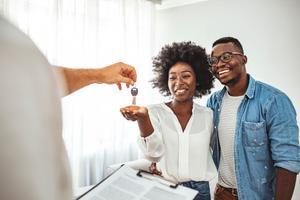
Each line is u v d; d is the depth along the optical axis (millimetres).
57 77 210
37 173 165
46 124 178
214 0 2492
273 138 1002
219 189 1170
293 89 2027
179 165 922
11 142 157
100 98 2428
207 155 970
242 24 2303
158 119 981
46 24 2029
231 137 1104
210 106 1231
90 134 2381
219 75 1107
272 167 1073
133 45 2686
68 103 2139
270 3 2119
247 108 1074
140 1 2734
